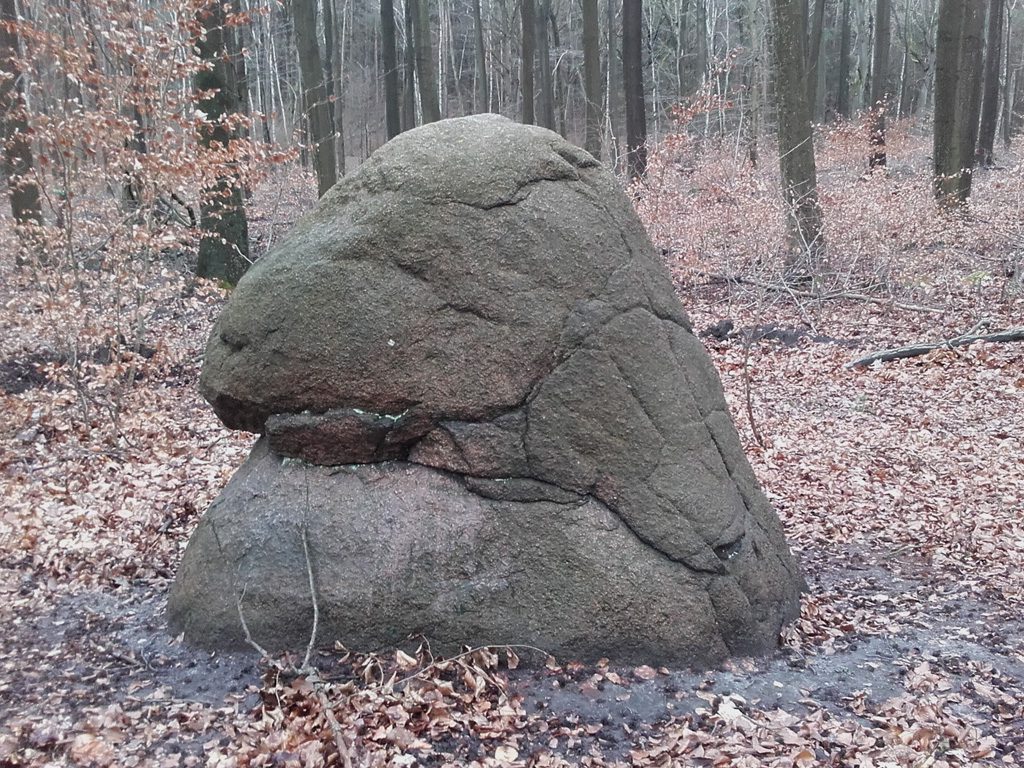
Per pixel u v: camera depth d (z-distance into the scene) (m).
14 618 4.42
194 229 9.57
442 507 3.94
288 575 3.96
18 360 9.56
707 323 12.19
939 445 7.53
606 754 3.28
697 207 14.58
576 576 3.85
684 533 3.92
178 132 8.58
